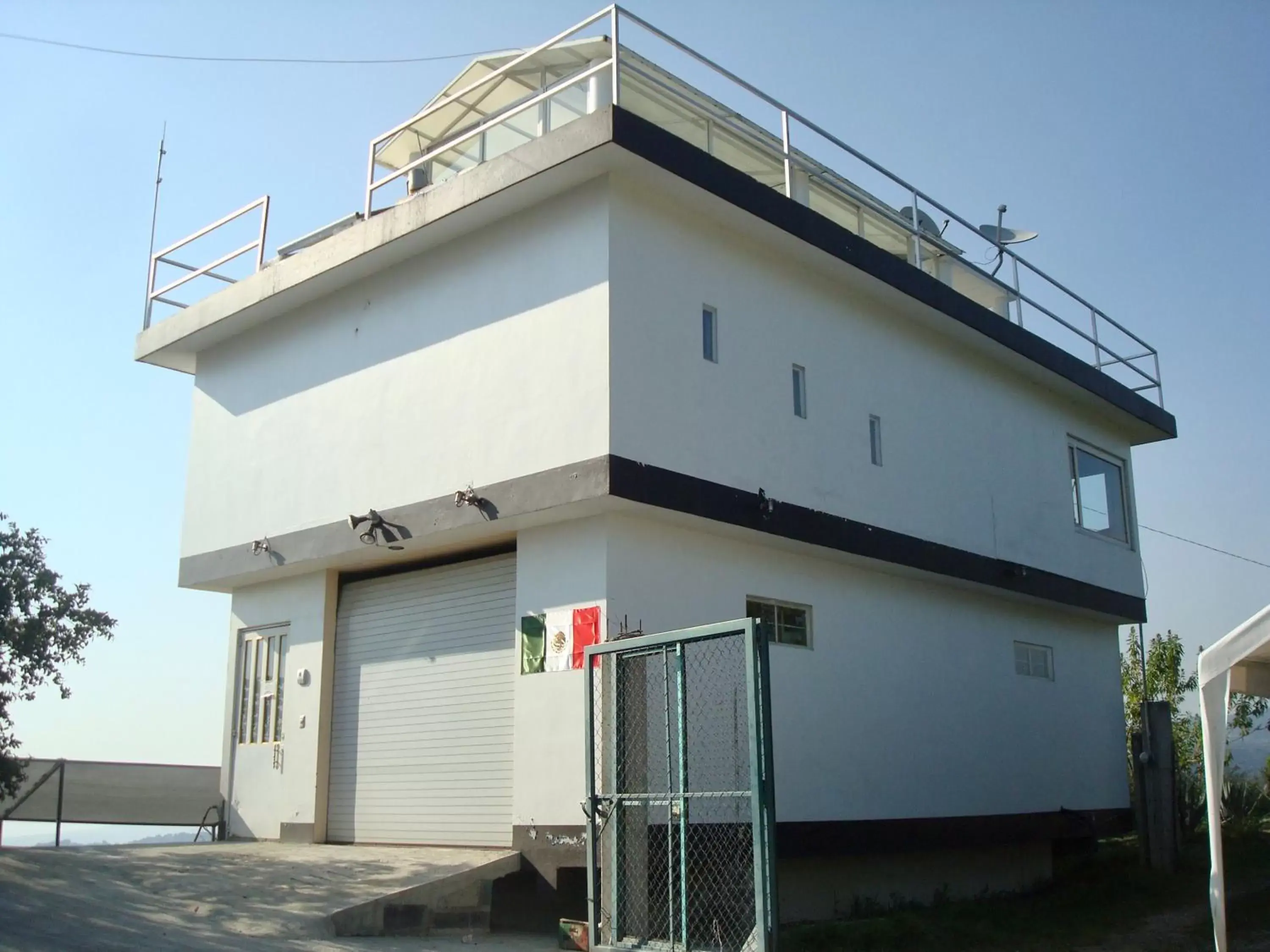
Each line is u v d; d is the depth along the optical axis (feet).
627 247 37.99
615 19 37.55
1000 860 55.31
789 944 36.52
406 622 45.91
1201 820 70.28
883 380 49.11
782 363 43.83
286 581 50.65
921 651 50.29
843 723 45.06
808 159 51.42
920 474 50.14
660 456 37.70
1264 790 75.41
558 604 38.37
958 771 50.75
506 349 40.06
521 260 40.19
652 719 37.04
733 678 40.45
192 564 52.19
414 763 44.09
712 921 32.12
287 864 38.73
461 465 40.78
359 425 45.39
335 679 48.24
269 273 48.39
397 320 44.62
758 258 43.70
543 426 38.19
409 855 40.14
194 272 54.85
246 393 51.37
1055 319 60.18
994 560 53.26
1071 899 50.72
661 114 47.37
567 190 39.06
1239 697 81.56
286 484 48.21
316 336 48.21
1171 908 48.29
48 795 50.24
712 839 36.83
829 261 45.29
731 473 40.42
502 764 40.75
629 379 37.14
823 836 42.75
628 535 38.04
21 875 35.01
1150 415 66.80
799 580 44.65
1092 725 61.82
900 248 58.90
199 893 34.09
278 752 49.11
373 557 45.42
